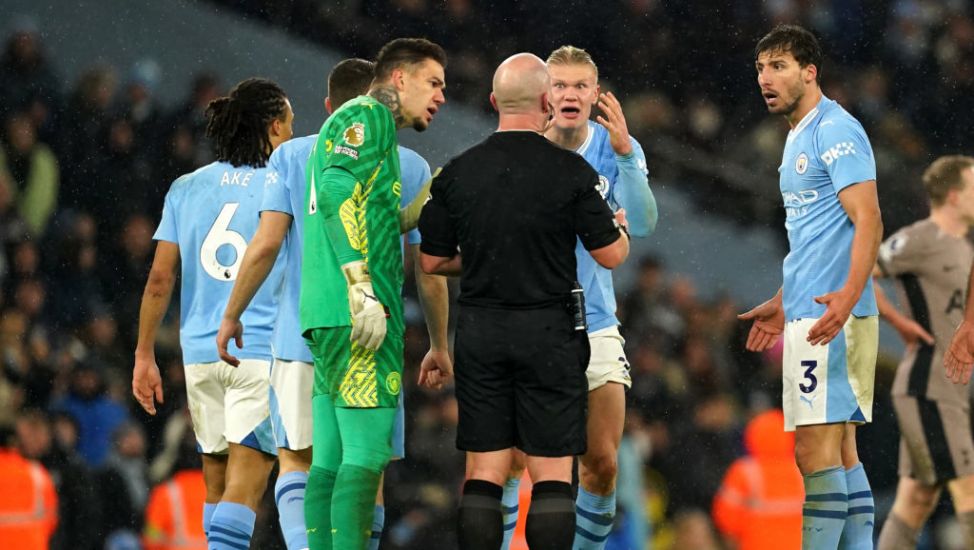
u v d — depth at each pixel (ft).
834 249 60.49
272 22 152.25
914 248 84.28
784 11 170.60
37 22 146.10
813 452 60.59
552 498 51.57
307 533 54.70
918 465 82.84
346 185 52.65
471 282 52.60
